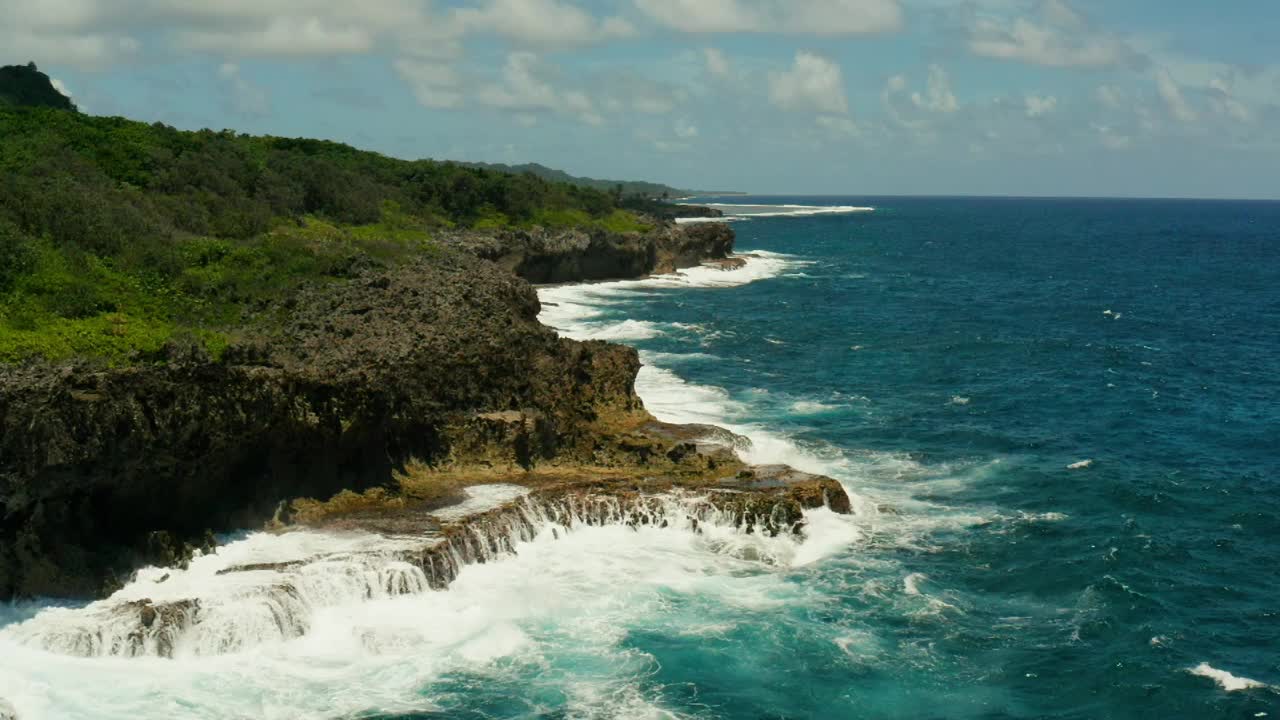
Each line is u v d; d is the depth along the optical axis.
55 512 29.33
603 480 39.34
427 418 39.94
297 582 29.41
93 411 29.42
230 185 67.38
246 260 51.44
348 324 44.00
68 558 29.28
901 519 40.00
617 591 32.84
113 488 30.41
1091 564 35.72
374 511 35.72
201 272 46.97
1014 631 31.22
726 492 38.16
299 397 35.12
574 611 31.39
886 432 52.06
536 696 26.81
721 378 64.31
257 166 76.50
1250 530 39.31
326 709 25.78
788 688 27.75
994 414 56.34
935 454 48.50
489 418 40.91
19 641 26.94
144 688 25.81
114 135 69.88
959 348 76.88
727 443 45.28
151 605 27.75
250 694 26.11
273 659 27.70
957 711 27.02
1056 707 27.30
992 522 39.81
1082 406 58.69
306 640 28.59
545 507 36.69
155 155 65.94
